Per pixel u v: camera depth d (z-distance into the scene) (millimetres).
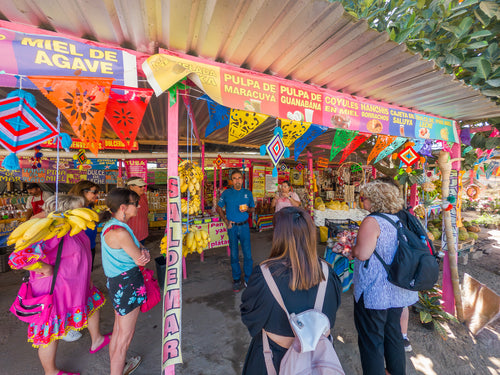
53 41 1141
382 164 3473
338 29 1299
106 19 1140
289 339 1019
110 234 1767
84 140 1262
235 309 3100
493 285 3963
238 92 1547
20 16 1106
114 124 2004
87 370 2119
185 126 4332
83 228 1588
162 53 1406
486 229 8266
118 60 1279
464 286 3096
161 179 7637
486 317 2674
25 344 2447
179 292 1465
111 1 1028
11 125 1080
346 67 1724
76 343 2451
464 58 2346
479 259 5164
